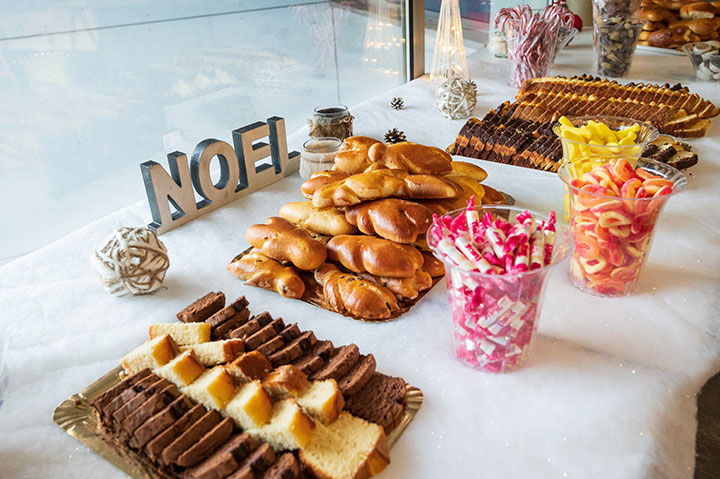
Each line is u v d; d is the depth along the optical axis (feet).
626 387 2.41
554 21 6.16
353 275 3.08
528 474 2.04
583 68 7.27
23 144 4.74
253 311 3.01
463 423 2.26
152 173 3.72
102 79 5.09
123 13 5.04
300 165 4.57
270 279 3.17
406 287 2.98
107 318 3.03
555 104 5.36
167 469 2.06
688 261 3.30
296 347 2.48
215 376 2.20
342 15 6.84
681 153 4.59
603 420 2.24
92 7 4.82
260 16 6.08
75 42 4.80
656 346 2.64
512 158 4.68
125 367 2.49
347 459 2.00
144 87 5.45
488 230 2.37
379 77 7.63
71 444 2.26
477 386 2.44
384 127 5.64
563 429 2.21
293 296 3.07
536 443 2.16
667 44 7.69
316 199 3.25
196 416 2.14
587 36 8.91
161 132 5.77
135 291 3.16
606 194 2.74
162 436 2.05
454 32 6.69
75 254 3.75
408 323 2.87
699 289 3.04
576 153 3.51
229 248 3.69
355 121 5.83
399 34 7.47
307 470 2.00
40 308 3.14
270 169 4.57
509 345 2.40
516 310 2.28
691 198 4.04
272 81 6.54
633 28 6.51
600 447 2.14
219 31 5.84
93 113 5.14
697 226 3.67
